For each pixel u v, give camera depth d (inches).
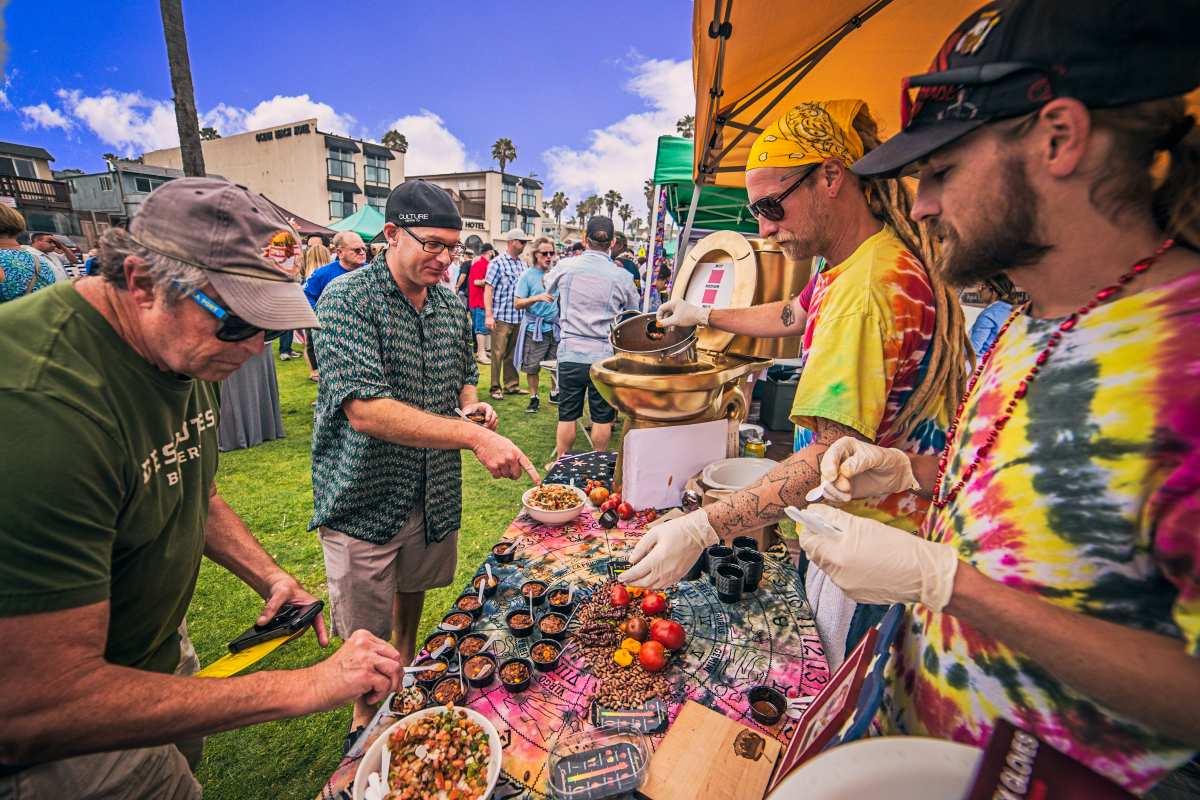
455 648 55.4
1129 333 24.4
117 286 32.9
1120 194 23.8
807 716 37.6
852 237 51.0
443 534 77.3
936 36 73.5
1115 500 23.8
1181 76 20.9
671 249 364.8
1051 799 22.9
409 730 43.6
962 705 30.5
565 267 163.9
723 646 55.6
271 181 1508.4
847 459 40.6
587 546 74.3
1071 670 23.3
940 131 26.8
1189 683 20.7
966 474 32.1
